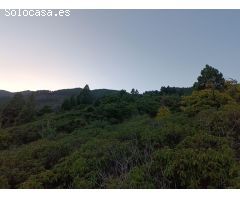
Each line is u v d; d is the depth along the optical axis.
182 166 6.21
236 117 9.41
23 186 6.97
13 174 8.19
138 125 11.98
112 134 10.39
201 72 18.78
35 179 7.43
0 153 11.44
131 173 6.38
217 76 18.22
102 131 12.88
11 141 18.08
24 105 36.41
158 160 6.68
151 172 6.53
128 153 7.75
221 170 6.13
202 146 7.36
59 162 8.95
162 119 11.95
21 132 19.12
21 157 9.77
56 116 25.94
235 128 9.05
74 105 38.38
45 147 10.23
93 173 7.02
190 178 6.13
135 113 23.69
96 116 23.33
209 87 17.61
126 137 9.59
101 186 6.55
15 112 35.38
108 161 7.55
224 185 6.02
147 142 8.33
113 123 21.88
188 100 16.23
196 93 16.42
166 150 6.84
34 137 18.38
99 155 7.98
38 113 38.12
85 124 20.80
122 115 23.62
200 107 14.92
